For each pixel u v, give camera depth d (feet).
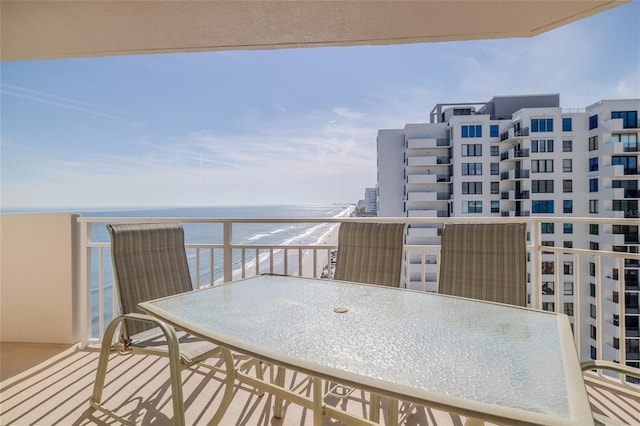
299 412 5.98
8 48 8.89
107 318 27.20
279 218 8.65
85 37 8.30
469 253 6.10
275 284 6.13
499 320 4.21
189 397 6.39
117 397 6.38
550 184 52.11
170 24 7.72
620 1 6.81
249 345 3.44
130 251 6.26
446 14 7.38
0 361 7.86
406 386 2.71
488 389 2.68
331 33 8.20
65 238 8.80
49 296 8.86
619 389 6.48
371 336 3.70
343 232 7.32
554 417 2.32
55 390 6.63
